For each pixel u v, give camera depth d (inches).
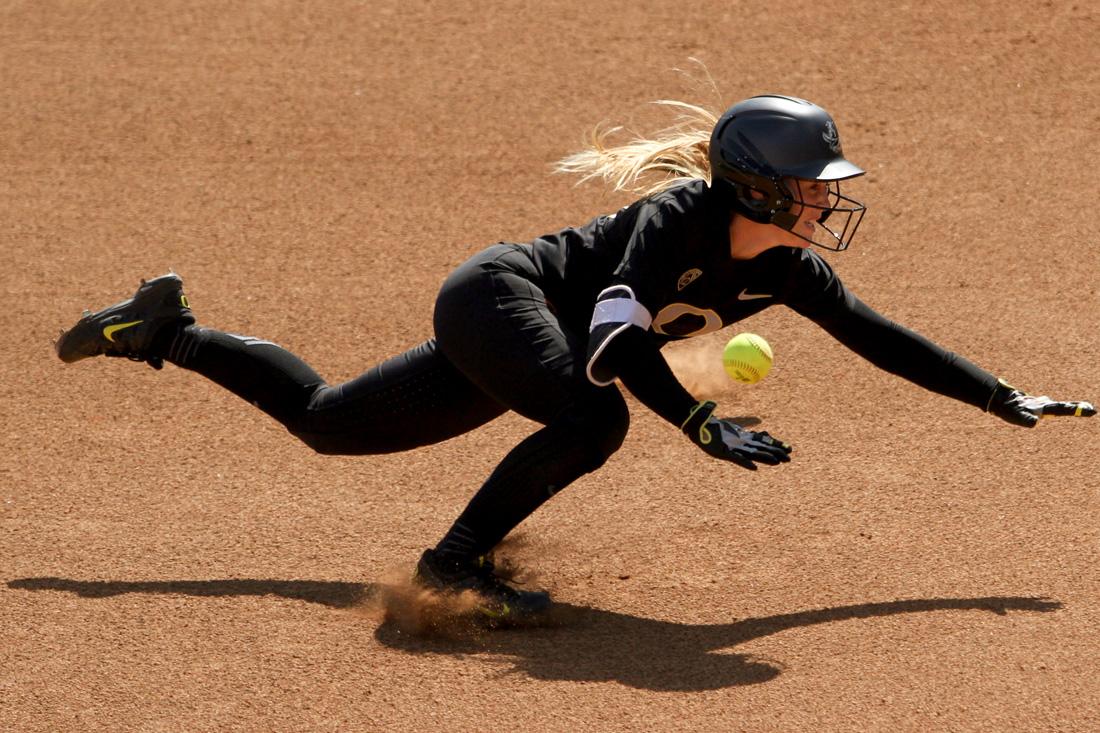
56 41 1739.7
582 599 654.5
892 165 1344.7
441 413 646.5
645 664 586.9
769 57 1589.6
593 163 662.5
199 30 1760.6
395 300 1095.6
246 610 645.3
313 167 1381.6
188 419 903.1
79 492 792.9
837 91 1503.4
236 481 808.3
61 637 618.2
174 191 1334.9
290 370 668.1
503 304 601.6
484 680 574.9
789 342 1012.5
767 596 651.5
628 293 561.0
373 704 557.0
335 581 678.5
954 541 704.4
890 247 1179.9
